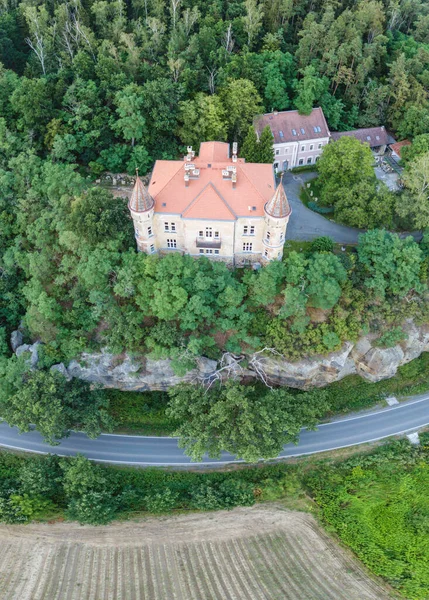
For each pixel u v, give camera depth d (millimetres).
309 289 75125
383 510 72188
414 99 103375
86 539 69250
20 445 78562
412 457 77312
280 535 70000
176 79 96188
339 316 78875
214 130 91938
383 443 79500
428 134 96250
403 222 88375
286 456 78000
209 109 90562
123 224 78688
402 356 83062
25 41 109375
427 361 88250
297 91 100188
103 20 106000
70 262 77875
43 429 71375
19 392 72250
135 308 78875
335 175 87750
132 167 91625
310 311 79812
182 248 80375
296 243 86625
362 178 86375
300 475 75625
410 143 103750
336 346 77875
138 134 89625
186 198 75375
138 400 82688
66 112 91750
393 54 111688
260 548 68562
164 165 79062
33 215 82500
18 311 84688
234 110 93875
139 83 99875
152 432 80688
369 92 105750
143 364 78812
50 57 100938
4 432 80125
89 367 79062
